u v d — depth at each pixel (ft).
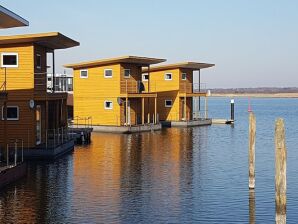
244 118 201.98
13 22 63.93
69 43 82.48
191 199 50.29
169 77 147.23
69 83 157.69
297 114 235.61
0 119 74.79
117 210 45.78
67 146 84.74
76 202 48.49
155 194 52.34
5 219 42.60
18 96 74.84
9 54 75.15
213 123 160.86
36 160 74.02
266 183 58.59
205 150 88.79
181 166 70.49
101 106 125.18
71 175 62.34
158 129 133.28
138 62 125.90
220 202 49.19
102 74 124.67
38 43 77.10
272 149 91.97
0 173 53.62
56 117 86.94
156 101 144.36
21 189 54.03
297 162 76.23
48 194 51.75
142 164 71.87
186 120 146.92
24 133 74.90
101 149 88.74
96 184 57.06
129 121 125.80
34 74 75.00
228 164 72.69
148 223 41.91
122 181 58.95
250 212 45.62
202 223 42.16
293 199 51.21
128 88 124.47
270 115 225.56
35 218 43.01
